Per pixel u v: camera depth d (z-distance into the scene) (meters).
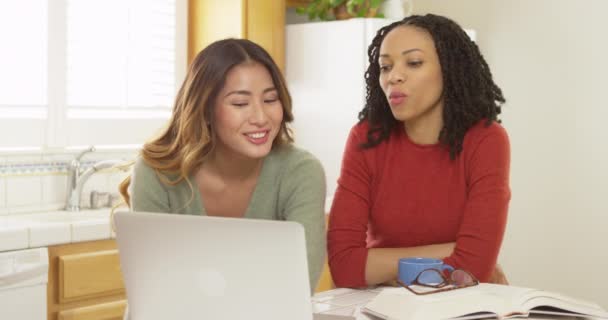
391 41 1.93
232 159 1.83
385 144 2.01
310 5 3.94
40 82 3.35
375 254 1.89
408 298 1.48
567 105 3.94
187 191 1.86
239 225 1.30
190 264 1.36
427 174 1.95
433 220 1.94
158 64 3.75
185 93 1.80
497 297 1.48
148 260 1.40
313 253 1.74
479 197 1.88
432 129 1.96
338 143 3.76
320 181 1.83
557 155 3.98
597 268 3.86
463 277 1.60
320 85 3.82
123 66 3.60
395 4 3.90
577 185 3.92
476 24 4.23
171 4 3.80
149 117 3.72
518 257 4.12
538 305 1.47
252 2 3.72
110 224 2.93
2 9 3.25
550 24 3.99
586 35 3.87
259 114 1.71
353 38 3.66
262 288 1.31
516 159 4.12
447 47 1.92
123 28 3.60
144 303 1.43
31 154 3.34
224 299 1.35
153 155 1.84
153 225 1.37
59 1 3.39
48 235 2.77
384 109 2.02
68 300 2.84
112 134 3.58
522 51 4.09
